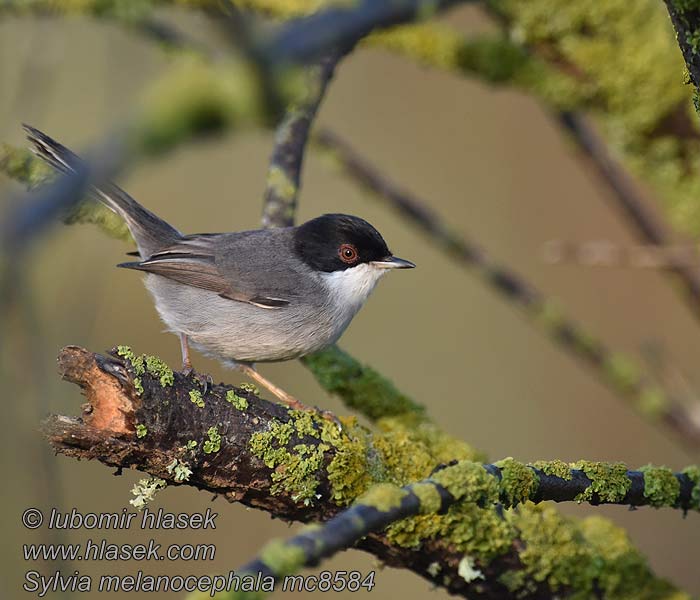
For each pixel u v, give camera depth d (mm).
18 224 2672
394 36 10578
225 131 3094
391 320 18172
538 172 18078
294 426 7477
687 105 9789
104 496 14844
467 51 10508
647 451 16641
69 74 13047
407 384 17594
